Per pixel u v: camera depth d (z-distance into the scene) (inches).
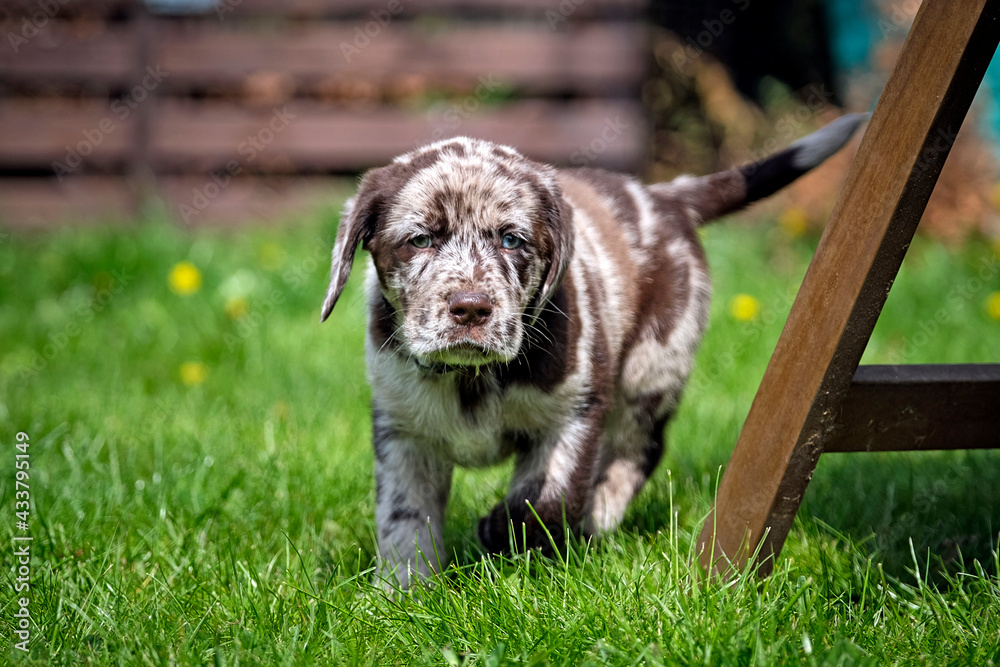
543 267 130.6
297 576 122.6
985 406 113.2
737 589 107.0
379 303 134.6
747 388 217.3
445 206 126.8
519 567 114.9
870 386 107.4
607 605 106.0
